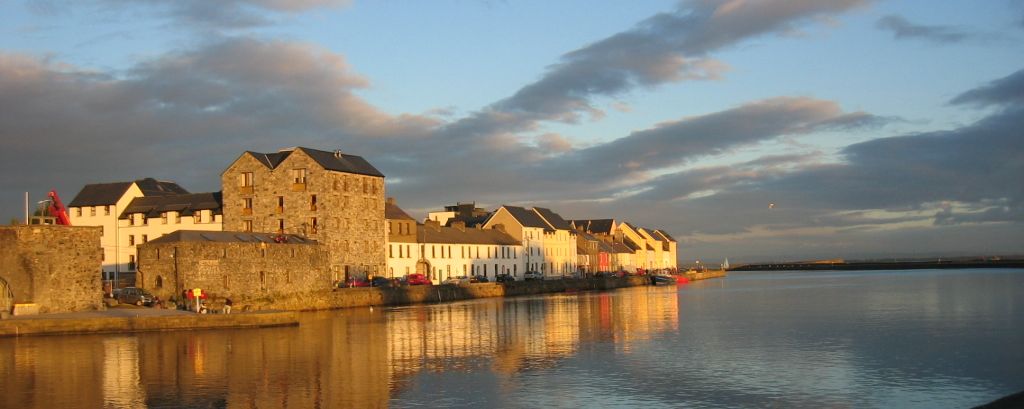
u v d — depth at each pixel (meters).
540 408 40.69
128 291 94.88
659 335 70.19
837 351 59.66
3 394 44.06
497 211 195.25
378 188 142.88
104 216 144.75
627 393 44.25
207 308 90.44
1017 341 65.12
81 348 61.00
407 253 153.62
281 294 108.75
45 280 80.88
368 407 40.91
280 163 132.88
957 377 49.00
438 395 43.72
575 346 62.81
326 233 130.38
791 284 197.12
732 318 87.75
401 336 70.06
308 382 47.34
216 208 138.50
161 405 41.47
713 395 43.75
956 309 97.44
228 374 49.81
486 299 137.12
